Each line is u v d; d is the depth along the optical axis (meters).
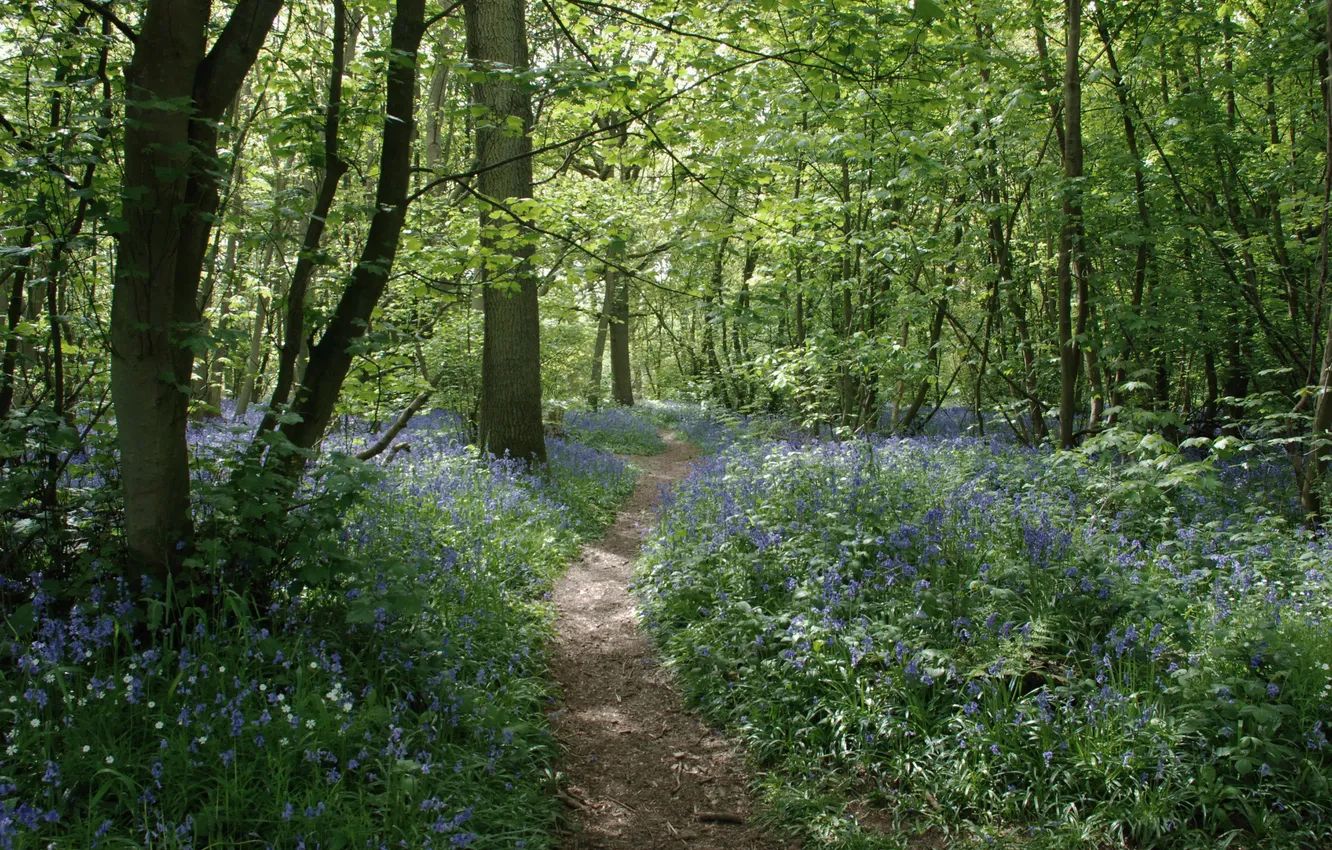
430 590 5.56
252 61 4.30
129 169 3.90
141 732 3.43
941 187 11.87
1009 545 5.99
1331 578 5.36
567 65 5.16
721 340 26.92
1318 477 7.27
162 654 3.75
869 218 11.08
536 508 9.52
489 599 6.21
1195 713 4.09
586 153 10.06
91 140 4.00
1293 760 3.93
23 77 4.63
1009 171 11.18
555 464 12.84
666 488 10.60
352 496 4.48
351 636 4.64
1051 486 7.91
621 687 5.77
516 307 11.85
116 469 4.77
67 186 4.32
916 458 9.58
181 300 4.18
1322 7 8.41
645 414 28.19
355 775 3.68
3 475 4.30
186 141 3.94
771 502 7.59
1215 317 10.63
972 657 4.68
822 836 3.95
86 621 3.84
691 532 8.03
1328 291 8.38
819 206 9.16
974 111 8.93
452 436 12.84
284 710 3.48
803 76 5.59
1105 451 7.90
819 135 8.59
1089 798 3.94
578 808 4.28
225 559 4.08
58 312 4.93
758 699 5.00
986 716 4.30
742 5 5.91
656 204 10.83
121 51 5.07
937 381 12.88
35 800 2.95
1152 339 10.61
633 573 8.28
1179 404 13.69
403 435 11.99
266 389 20.16
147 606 4.04
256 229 5.25
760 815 4.21
